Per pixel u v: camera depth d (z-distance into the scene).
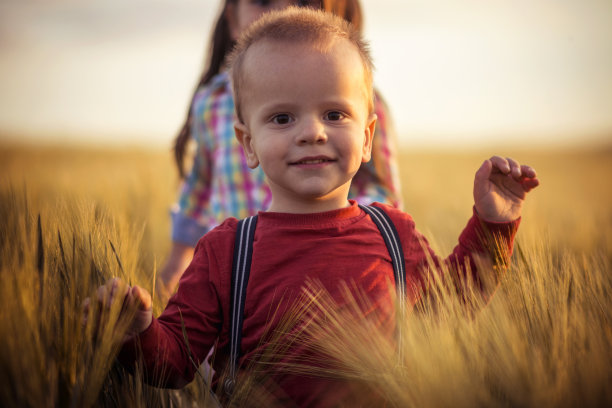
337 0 2.25
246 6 2.45
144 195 5.02
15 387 1.19
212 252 1.53
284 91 1.45
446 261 1.67
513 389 1.23
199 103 2.56
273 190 1.61
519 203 1.65
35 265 1.42
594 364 1.25
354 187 2.26
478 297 1.50
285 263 1.47
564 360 1.30
